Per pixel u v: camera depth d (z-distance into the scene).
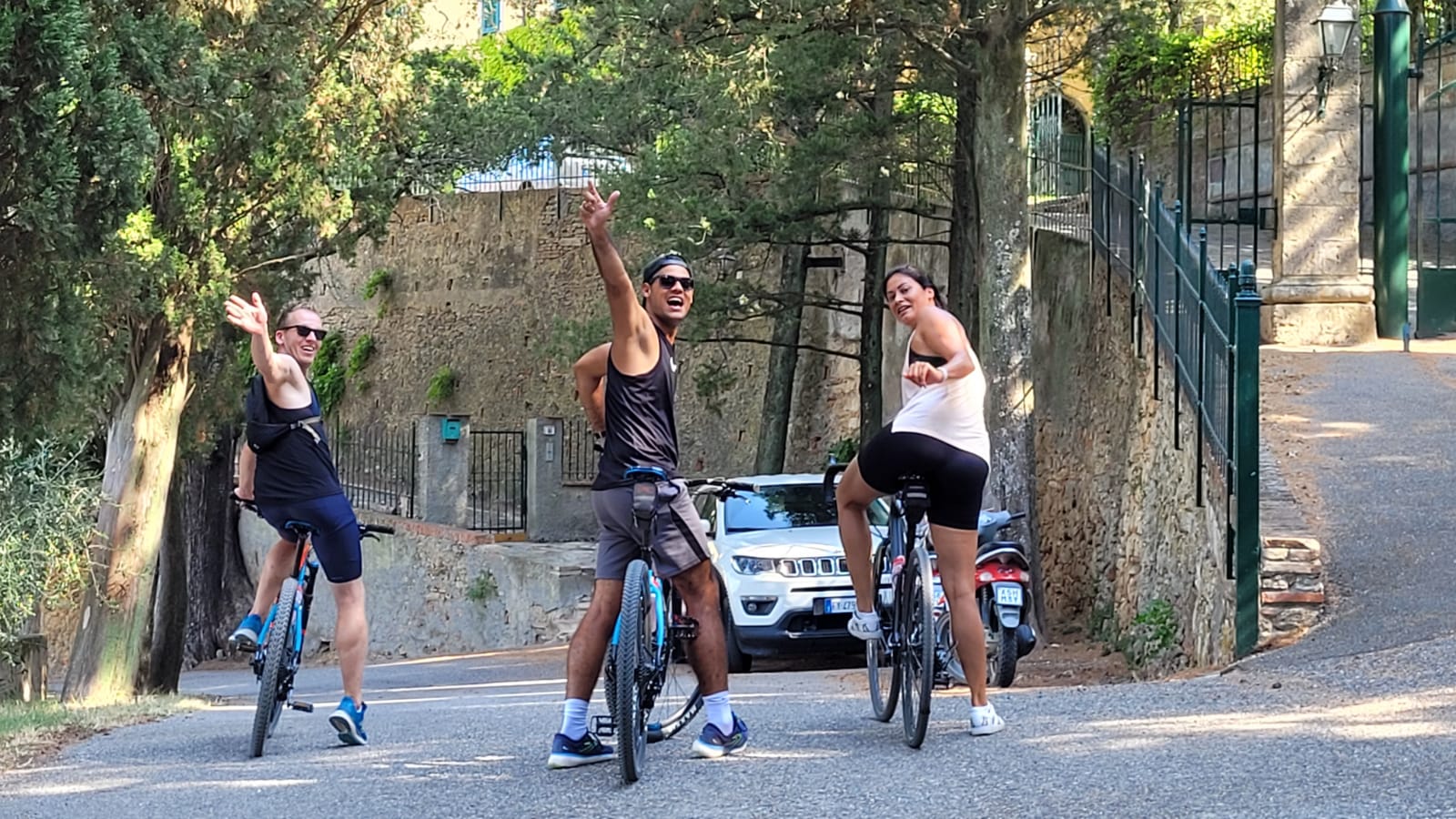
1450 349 15.90
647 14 14.70
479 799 6.13
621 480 6.45
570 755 6.62
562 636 23.53
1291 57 16.73
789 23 14.62
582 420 28.62
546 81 22.75
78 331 11.97
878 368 21.89
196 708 10.95
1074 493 17.50
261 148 14.98
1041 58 20.11
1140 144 23.61
